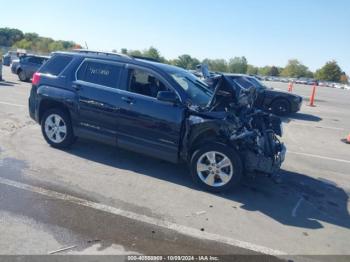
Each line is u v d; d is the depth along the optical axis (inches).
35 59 733.3
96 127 234.8
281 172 259.1
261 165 197.6
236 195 204.8
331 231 173.5
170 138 209.6
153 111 211.6
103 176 212.7
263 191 215.9
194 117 203.2
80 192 186.7
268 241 156.8
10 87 600.7
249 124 212.8
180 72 238.4
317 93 1355.8
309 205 203.5
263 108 572.4
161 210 175.8
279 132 233.1
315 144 370.6
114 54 238.4
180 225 162.4
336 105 866.1
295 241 159.5
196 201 191.0
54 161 229.8
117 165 234.2
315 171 271.4
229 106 214.2
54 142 254.4
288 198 210.1
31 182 192.9
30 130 302.8
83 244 139.3
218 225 166.6
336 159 314.3
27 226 148.0
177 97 209.0
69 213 162.6
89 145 269.4
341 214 195.8
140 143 220.7
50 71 254.7
